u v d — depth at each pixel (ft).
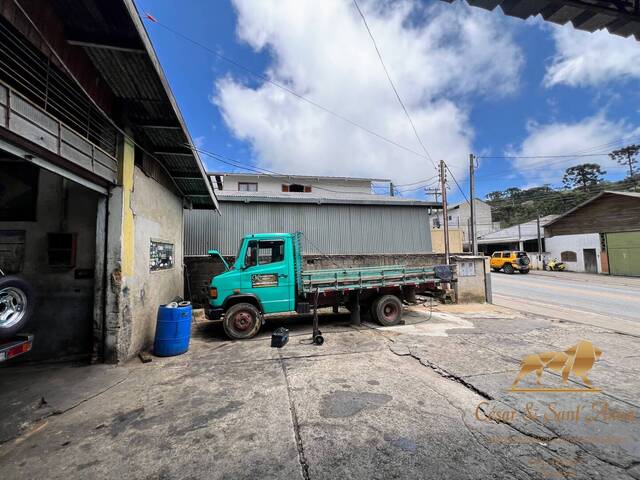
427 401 10.67
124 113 15.19
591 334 20.02
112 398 11.10
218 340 19.30
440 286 26.91
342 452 7.82
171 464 7.43
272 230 38.42
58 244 15.17
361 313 26.03
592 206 72.84
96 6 9.45
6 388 11.85
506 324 23.09
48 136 10.27
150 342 18.66
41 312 14.92
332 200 40.22
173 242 24.61
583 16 5.98
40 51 9.71
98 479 6.94
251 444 8.21
